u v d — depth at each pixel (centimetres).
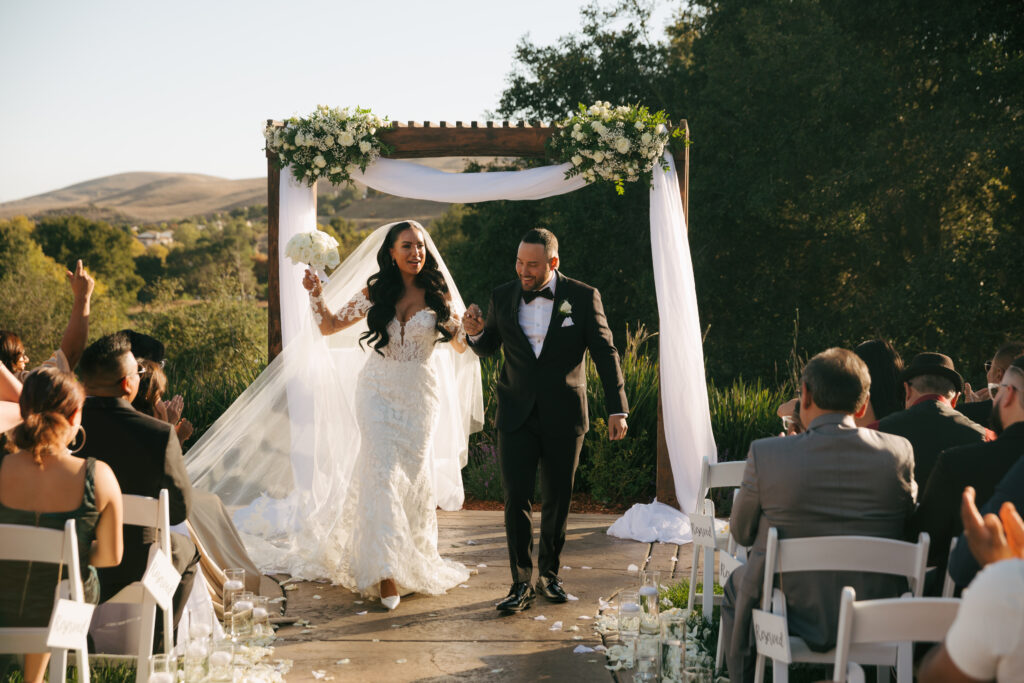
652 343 1981
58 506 309
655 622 365
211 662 329
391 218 8288
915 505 314
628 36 2188
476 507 731
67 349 432
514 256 2159
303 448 546
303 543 529
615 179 604
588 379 787
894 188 1839
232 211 15888
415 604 468
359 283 567
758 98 1944
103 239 6372
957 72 1872
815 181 1862
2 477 309
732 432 782
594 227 2003
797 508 292
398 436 477
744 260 2123
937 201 1852
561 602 467
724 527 465
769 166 1919
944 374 380
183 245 8450
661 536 594
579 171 603
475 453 806
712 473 414
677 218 610
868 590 286
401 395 477
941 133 1780
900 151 1892
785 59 1869
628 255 2041
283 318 630
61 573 306
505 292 460
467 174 625
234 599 383
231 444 571
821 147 1870
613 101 2141
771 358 2000
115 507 322
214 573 433
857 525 289
